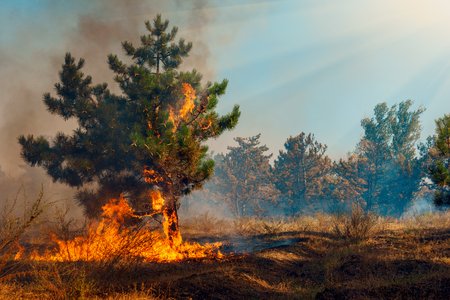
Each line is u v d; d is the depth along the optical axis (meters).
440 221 20.47
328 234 17.48
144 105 14.55
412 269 11.28
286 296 9.12
